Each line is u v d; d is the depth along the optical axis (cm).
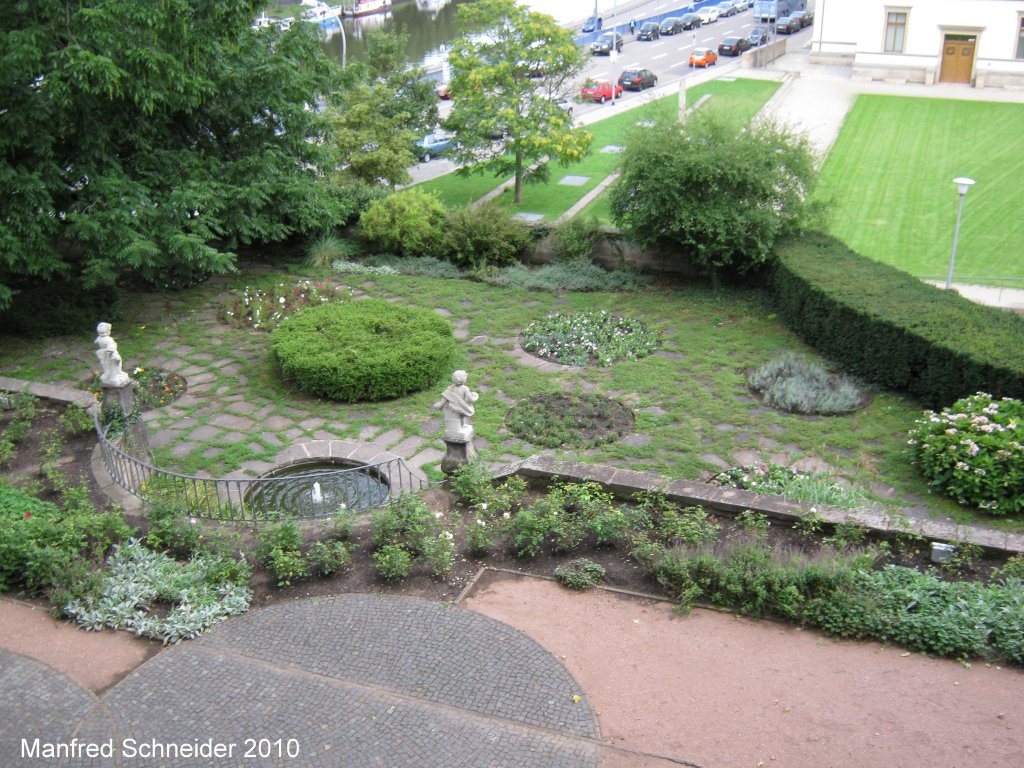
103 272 1634
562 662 871
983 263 2262
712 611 944
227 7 1680
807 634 905
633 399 1516
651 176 1875
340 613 951
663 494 1122
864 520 1045
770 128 1947
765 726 786
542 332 1775
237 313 1869
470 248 2112
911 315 1491
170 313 1873
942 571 990
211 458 1346
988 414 1239
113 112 1711
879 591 923
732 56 5050
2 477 1230
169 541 1073
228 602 961
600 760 755
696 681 843
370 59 3033
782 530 1079
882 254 2347
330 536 1094
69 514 1116
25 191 1546
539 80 3197
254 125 1964
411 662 874
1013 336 1400
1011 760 736
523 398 1522
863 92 4103
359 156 2542
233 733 795
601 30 5928
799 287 1712
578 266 2069
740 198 1873
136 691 847
